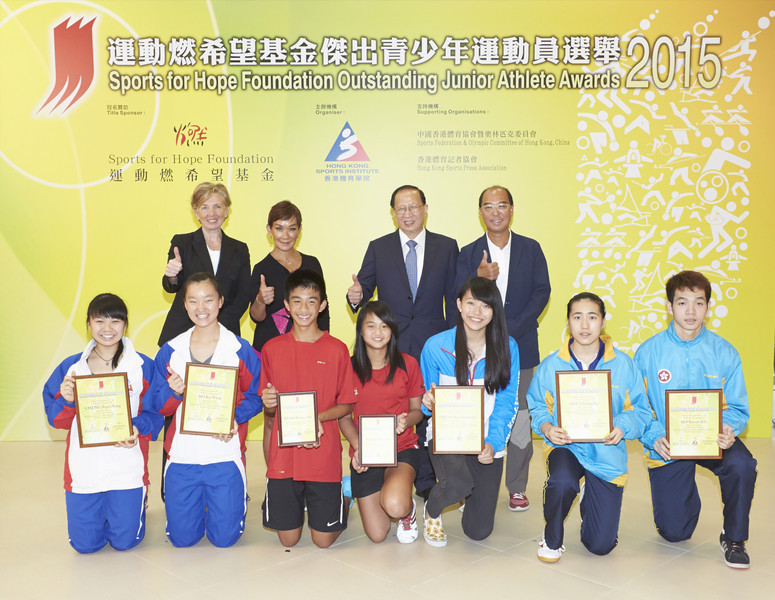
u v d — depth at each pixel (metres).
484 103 4.89
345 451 4.84
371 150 4.92
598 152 4.91
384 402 3.18
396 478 3.04
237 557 3.00
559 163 4.92
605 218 4.96
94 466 2.96
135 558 3.00
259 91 4.86
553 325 5.02
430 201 4.95
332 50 4.84
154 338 5.00
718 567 2.88
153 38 4.82
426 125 4.90
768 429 5.02
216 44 4.82
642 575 2.80
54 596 2.64
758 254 4.99
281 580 2.77
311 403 2.96
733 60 4.86
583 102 4.89
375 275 3.96
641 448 4.76
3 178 4.89
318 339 3.15
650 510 3.57
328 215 4.96
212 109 4.87
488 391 3.09
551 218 4.95
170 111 4.87
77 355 3.09
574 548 3.10
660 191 4.95
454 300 3.91
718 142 4.92
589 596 2.62
